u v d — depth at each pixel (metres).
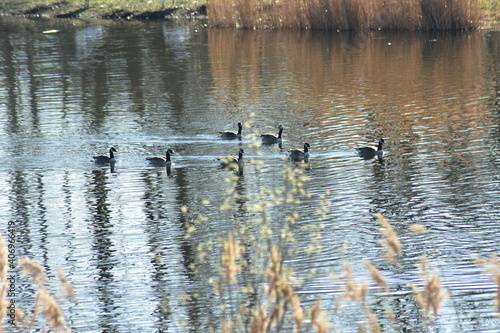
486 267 10.46
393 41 57.53
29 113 39.03
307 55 53.66
